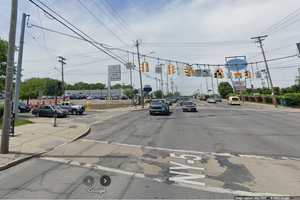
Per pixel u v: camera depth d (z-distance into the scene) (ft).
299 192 19.76
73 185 21.83
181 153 34.60
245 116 97.96
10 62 34.37
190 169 26.63
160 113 110.83
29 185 22.03
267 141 43.52
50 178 23.93
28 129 58.75
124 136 51.31
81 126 66.95
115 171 25.98
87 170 26.53
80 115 117.08
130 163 29.27
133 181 22.71
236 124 70.59
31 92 296.30
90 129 63.21
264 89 288.51
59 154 34.58
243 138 46.98
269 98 203.51
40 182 22.80
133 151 36.19
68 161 30.63
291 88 238.07
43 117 105.09
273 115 102.53
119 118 96.02
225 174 24.72
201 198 18.67
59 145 40.96
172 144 41.55
